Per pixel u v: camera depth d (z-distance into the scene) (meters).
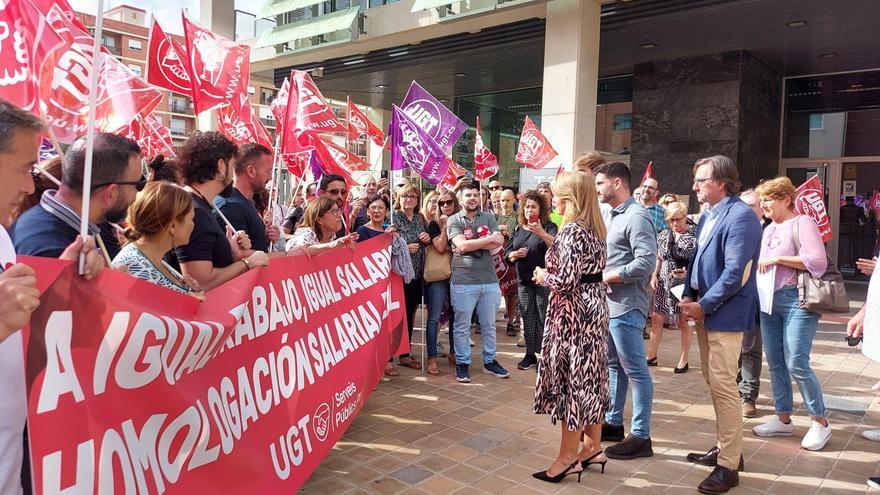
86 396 1.68
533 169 10.10
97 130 2.67
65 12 2.61
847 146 12.67
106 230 2.70
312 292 3.62
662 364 6.39
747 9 9.12
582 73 9.98
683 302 3.79
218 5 15.02
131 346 1.83
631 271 3.82
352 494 3.47
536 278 3.73
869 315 3.55
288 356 3.10
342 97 18.20
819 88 12.95
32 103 2.23
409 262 5.39
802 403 5.21
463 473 3.78
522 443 4.27
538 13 10.65
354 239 4.30
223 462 2.33
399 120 5.93
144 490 1.87
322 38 13.75
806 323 4.18
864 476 3.80
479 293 5.69
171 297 2.08
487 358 5.88
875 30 9.96
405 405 5.03
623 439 4.29
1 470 1.57
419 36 12.27
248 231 3.54
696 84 11.88
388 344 5.11
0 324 1.35
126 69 2.77
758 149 12.26
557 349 3.57
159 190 2.39
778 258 4.25
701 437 4.42
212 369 2.36
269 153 3.73
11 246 1.70
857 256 12.59
